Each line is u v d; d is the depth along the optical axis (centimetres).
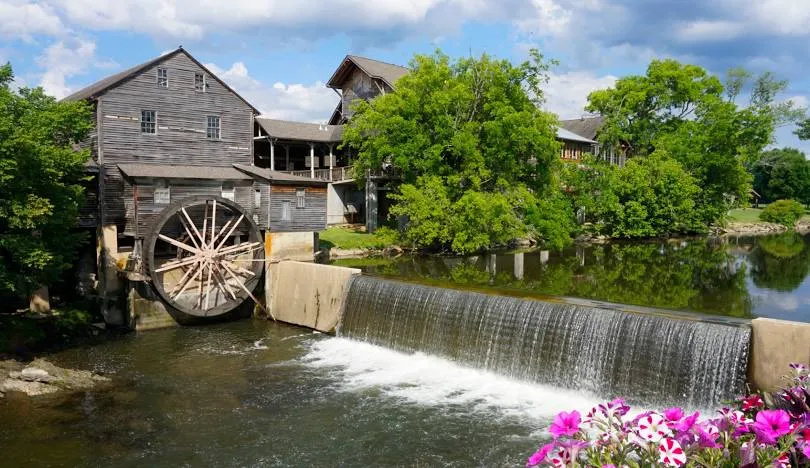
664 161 5125
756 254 3909
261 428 1405
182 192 2602
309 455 1268
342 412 1492
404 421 1434
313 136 4206
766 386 1303
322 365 1891
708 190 5369
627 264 3372
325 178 4328
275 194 2803
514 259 3562
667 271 3111
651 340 1466
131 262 2458
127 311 2422
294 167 4603
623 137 5206
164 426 1422
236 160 3017
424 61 3641
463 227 3603
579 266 3272
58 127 2148
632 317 1512
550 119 3869
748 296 2414
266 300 2622
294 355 2009
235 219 2734
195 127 2867
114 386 1700
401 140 3650
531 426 1395
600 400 1535
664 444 393
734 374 1335
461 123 3838
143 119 2703
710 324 1393
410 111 3606
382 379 1745
